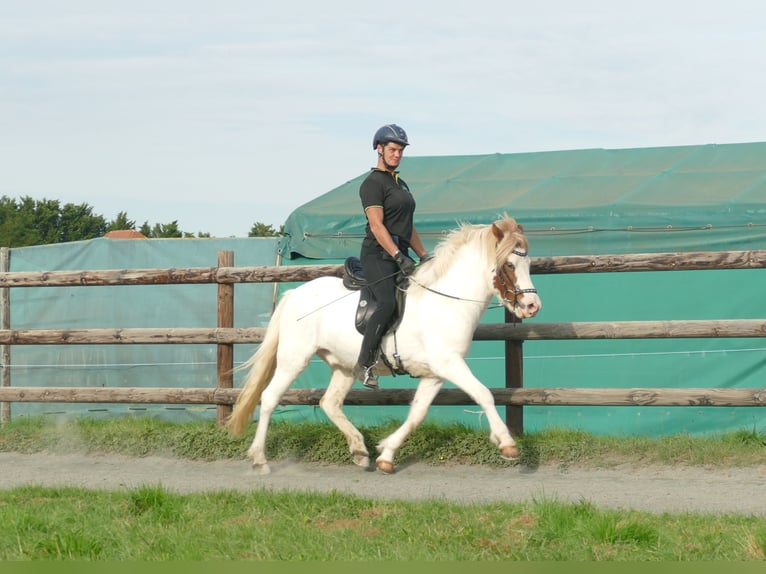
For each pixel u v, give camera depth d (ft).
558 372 38.34
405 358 27.68
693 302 37.55
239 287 41.78
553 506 20.97
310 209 41.16
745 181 40.86
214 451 31.91
